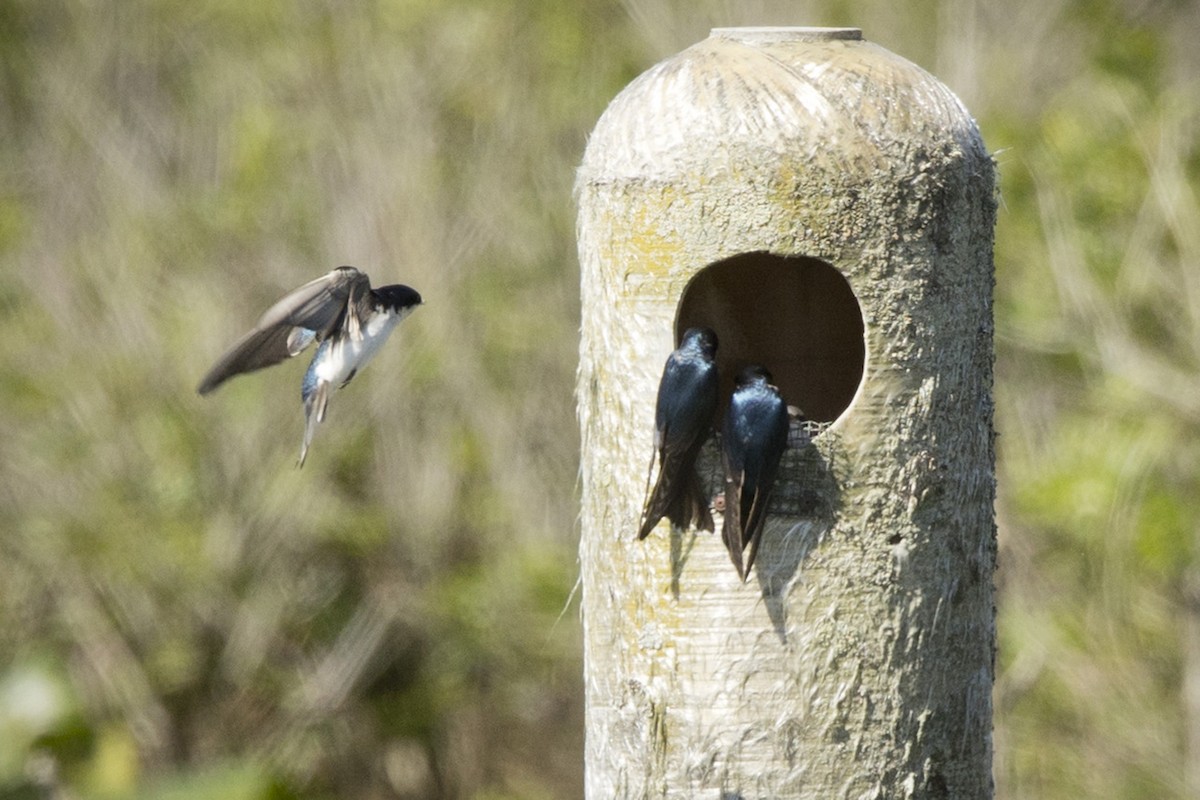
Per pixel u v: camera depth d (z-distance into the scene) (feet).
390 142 52.60
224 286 51.42
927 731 16.29
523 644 51.13
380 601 51.67
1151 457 43.19
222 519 50.57
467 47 53.36
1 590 50.55
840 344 18.42
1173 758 43.37
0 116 57.26
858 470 16.14
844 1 52.31
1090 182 45.44
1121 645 43.73
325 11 54.24
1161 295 45.44
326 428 50.72
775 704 16.07
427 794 52.01
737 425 15.56
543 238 52.60
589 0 54.34
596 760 17.02
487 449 51.60
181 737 51.16
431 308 51.31
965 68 49.42
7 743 32.63
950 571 16.47
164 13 56.49
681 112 16.53
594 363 17.01
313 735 51.34
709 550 16.19
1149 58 48.03
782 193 16.08
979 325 16.94
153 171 55.01
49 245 53.72
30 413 50.72
